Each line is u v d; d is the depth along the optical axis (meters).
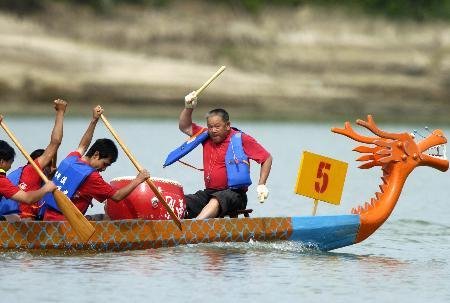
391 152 40.84
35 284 32.69
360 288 33.47
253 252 38.62
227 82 196.25
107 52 199.38
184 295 31.72
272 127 157.88
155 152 91.88
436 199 61.53
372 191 65.19
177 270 35.03
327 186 40.38
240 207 40.56
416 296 32.56
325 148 107.69
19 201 35.69
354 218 40.38
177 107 189.12
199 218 39.22
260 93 196.50
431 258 39.81
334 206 56.28
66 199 36.03
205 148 41.25
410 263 38.44
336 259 38.66
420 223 50.06
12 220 37.28
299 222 39.84
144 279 33.66
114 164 76.81
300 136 131.88
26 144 94.88
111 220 38.62
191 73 195.75
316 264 37.28
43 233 36.69
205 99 192.12
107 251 37.50
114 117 171.75
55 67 188.38
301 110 198.12
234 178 39.97
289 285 33.50
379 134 40.84
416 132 41.47
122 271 34.66
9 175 38.47
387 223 49.75
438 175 79.50
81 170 37.28
